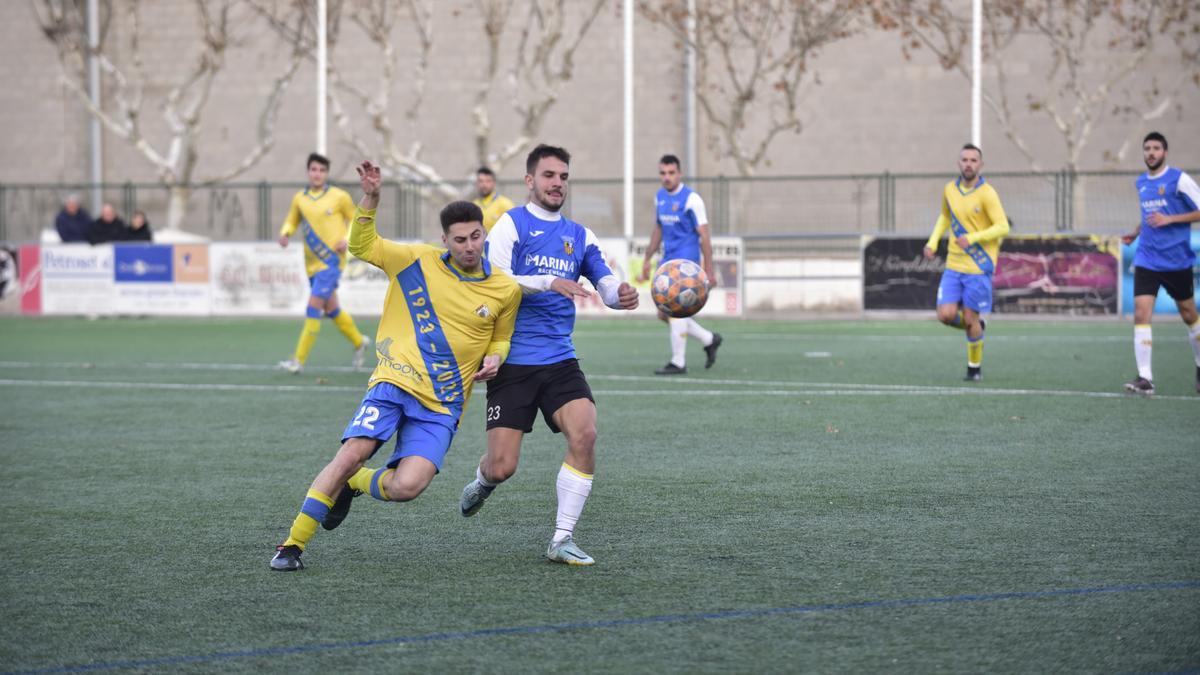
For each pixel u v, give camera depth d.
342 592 9.30
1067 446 15.70
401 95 55.84
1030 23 49.00
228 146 57.34
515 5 54.62
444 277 9.80
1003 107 48.91
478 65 55.25
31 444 16.73
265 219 53.00
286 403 20.97
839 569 9.82
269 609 8.84
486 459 10.33
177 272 43.66
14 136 59.16
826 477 13.81
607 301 10.62
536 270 10.34
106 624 8.51
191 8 57.25
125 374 25.86
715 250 40.56
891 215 51.75
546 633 8.20
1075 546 10.49
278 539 11.12
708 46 52.19
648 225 53.97
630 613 8.65
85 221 46.84
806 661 7.58
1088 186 49.34
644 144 53.72
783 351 29.83
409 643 8.01
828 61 52.75
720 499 12.67
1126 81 50.69
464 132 55.53
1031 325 37.09
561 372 10.29
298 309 42.81
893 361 27.05
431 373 9.86
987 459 14.83
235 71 57.19
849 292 39.88
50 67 58.69
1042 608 8.66
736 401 20.56
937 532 11.08
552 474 14.20
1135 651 7.71
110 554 10.58
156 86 57.81
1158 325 36.56
